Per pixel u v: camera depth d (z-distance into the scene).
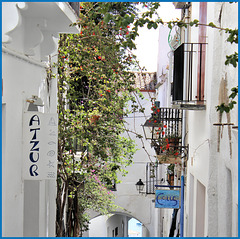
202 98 9.28
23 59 6.36
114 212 23.55
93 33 9.41
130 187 23.12
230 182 6.93
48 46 7.49
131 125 23.42
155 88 23.36
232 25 6.68
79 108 11.09
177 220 14.01
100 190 13.63
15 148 5.83
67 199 13.09
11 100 5.66
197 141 9.80
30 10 6.07
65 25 7.05
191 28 11.48
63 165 10.04
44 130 6.17
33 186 7.58
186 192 11.41
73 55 10.12
